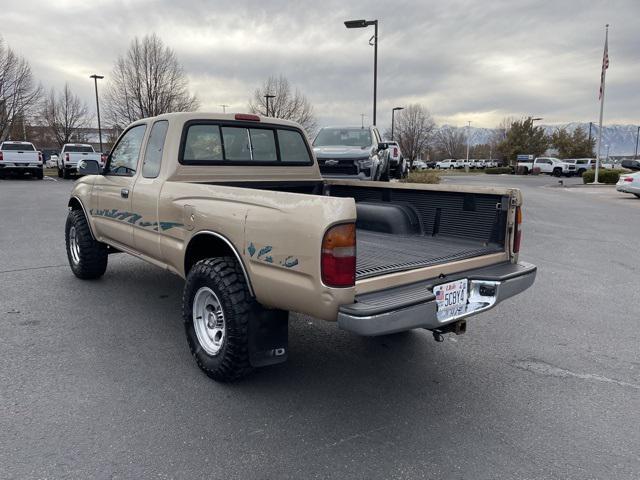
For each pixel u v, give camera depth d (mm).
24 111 41438
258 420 3191
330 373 3896
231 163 4746
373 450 2898
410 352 4332
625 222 13117
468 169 75812
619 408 3434
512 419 3273
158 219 4312
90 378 3691
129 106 35125
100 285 6086
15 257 7578
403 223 4555
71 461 2727
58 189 20047
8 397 3389
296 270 2975
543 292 6281
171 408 3305
